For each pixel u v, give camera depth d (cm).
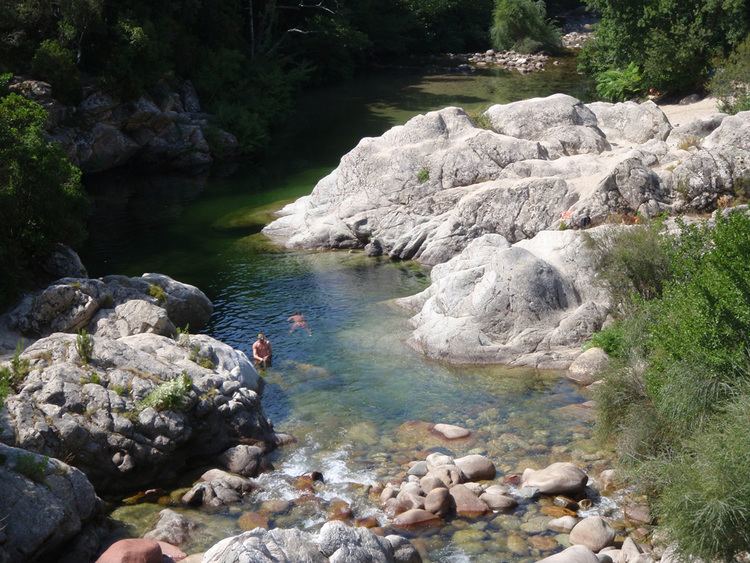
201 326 2411
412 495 1542
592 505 1522
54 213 2528
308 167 4450
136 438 1655
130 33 4466
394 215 3023
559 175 2934
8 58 4159
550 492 1556
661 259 2136
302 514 1531
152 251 3108
